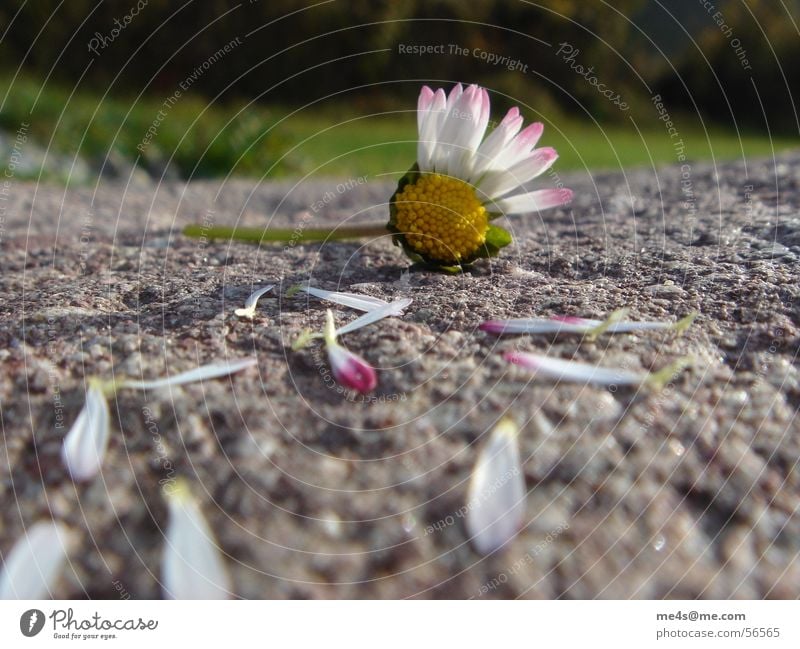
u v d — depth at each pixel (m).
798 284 0.05
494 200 0.05
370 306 0.05
